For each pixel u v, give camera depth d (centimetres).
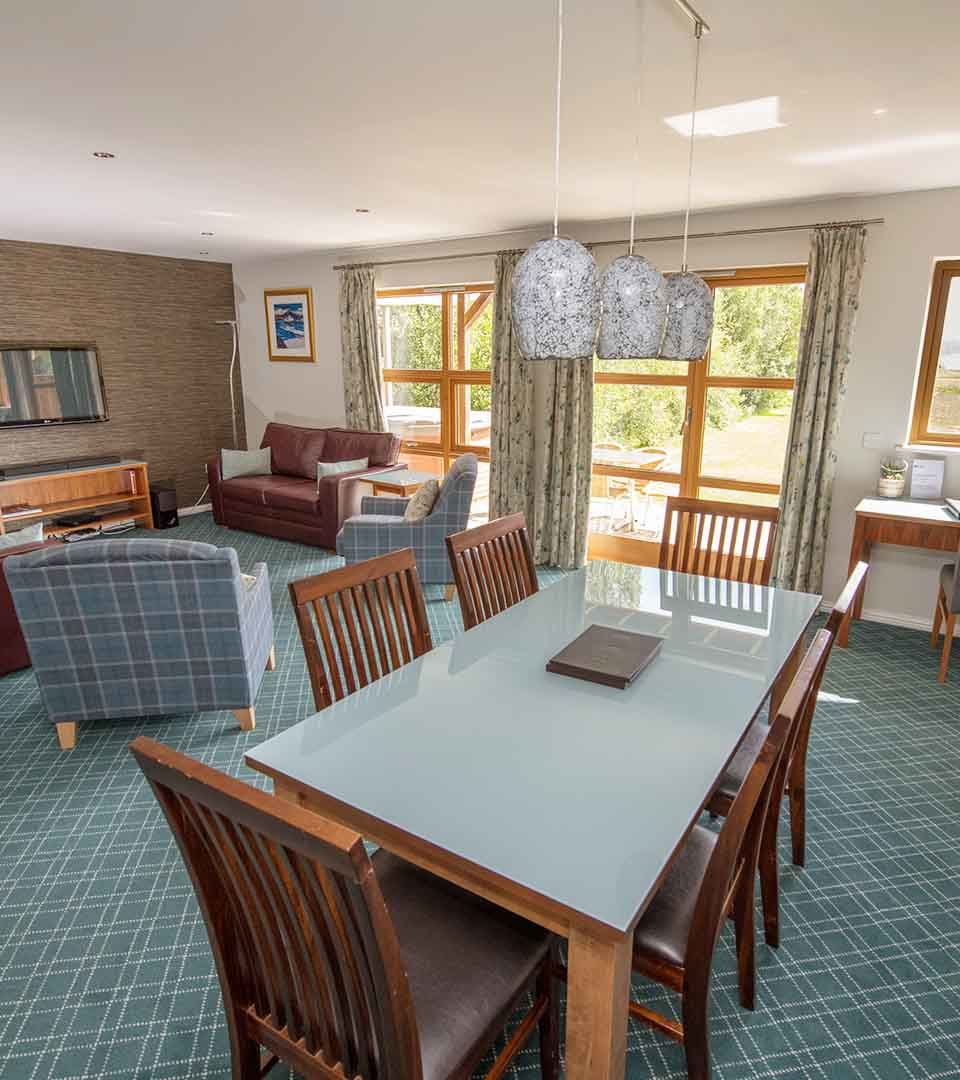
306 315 655
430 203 412
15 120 263
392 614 220
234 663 291
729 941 196
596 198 396
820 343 404
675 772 143
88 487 609
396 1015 97
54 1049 165
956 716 318
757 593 258
